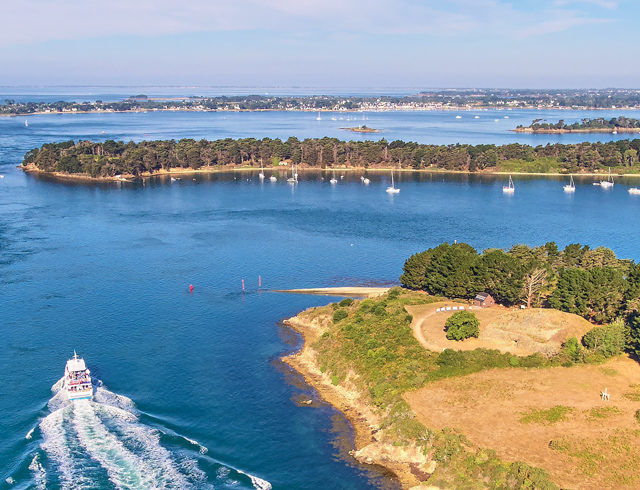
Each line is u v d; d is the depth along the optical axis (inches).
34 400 4621.1
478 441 3880.4
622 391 4446.4
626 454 3703.3
